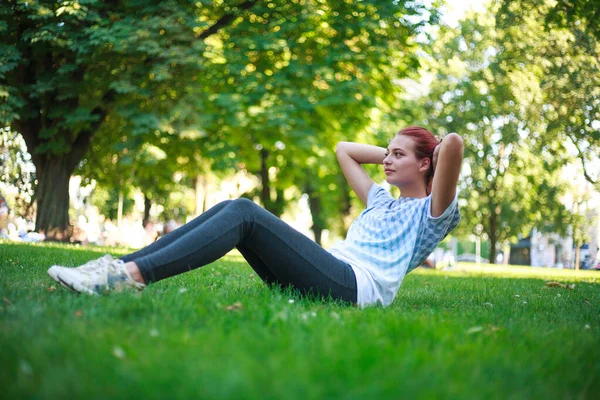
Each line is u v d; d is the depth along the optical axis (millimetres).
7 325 2211
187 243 3051
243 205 3238
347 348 1952
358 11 14961
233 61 15281
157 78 13836
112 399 1422
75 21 14016
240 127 17391
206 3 14648
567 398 1684
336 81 15367
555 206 30672
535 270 21453
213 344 1960
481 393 1580
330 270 3385
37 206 16500
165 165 18906
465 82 25938
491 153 29547
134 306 2662
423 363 1824
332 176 23750
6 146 18594
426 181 3713
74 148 16750
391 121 18719
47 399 1413
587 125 17953
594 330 3125
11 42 15336
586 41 15039
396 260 3527
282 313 2625
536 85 17922
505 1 16062
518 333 2717
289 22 15242
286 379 1536
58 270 2980
